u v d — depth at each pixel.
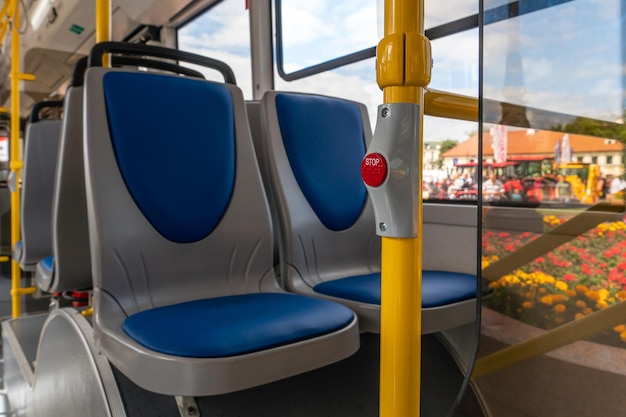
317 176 1.81
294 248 1.67
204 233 1.46
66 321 1.61
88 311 2.08
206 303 1.28
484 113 0.63
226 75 1.74
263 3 2.79
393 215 0.68
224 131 1.58
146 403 1.22
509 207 0.64
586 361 0.65
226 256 1.50
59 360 1.65
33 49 5.05
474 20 1.78
